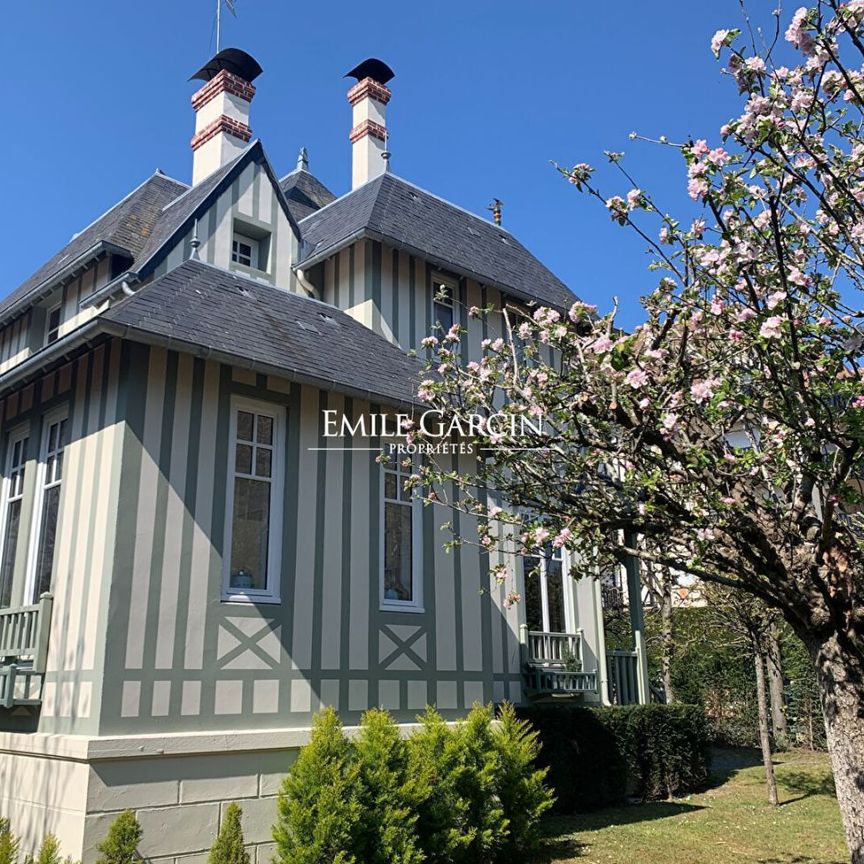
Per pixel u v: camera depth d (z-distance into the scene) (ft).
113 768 25.81
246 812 28.50
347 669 33.19
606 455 21.90
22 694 30.48
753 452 19.11
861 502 17.58
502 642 41.11
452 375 28.58
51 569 31.42
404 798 26.99
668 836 35.17
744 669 67.21
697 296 20.06
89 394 31.17
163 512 29.12
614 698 48.93
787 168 17.07
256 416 32.99
